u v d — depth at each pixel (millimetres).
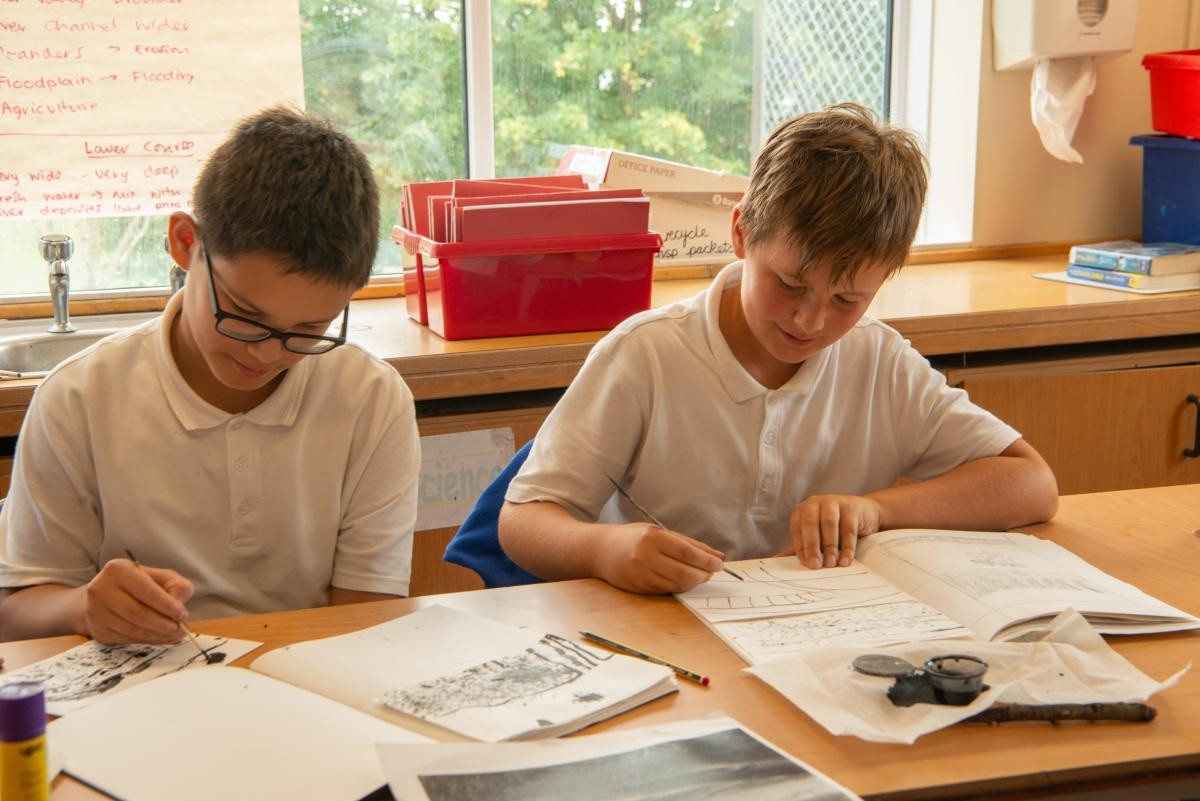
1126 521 1398
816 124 1339
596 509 1436
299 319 1136
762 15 2805
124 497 1285
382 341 2086
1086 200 2959
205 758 819
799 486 1521
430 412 2055
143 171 2307
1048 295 2408
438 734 860
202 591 1314
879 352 1536
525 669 962
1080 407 2316
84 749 831
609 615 1109
